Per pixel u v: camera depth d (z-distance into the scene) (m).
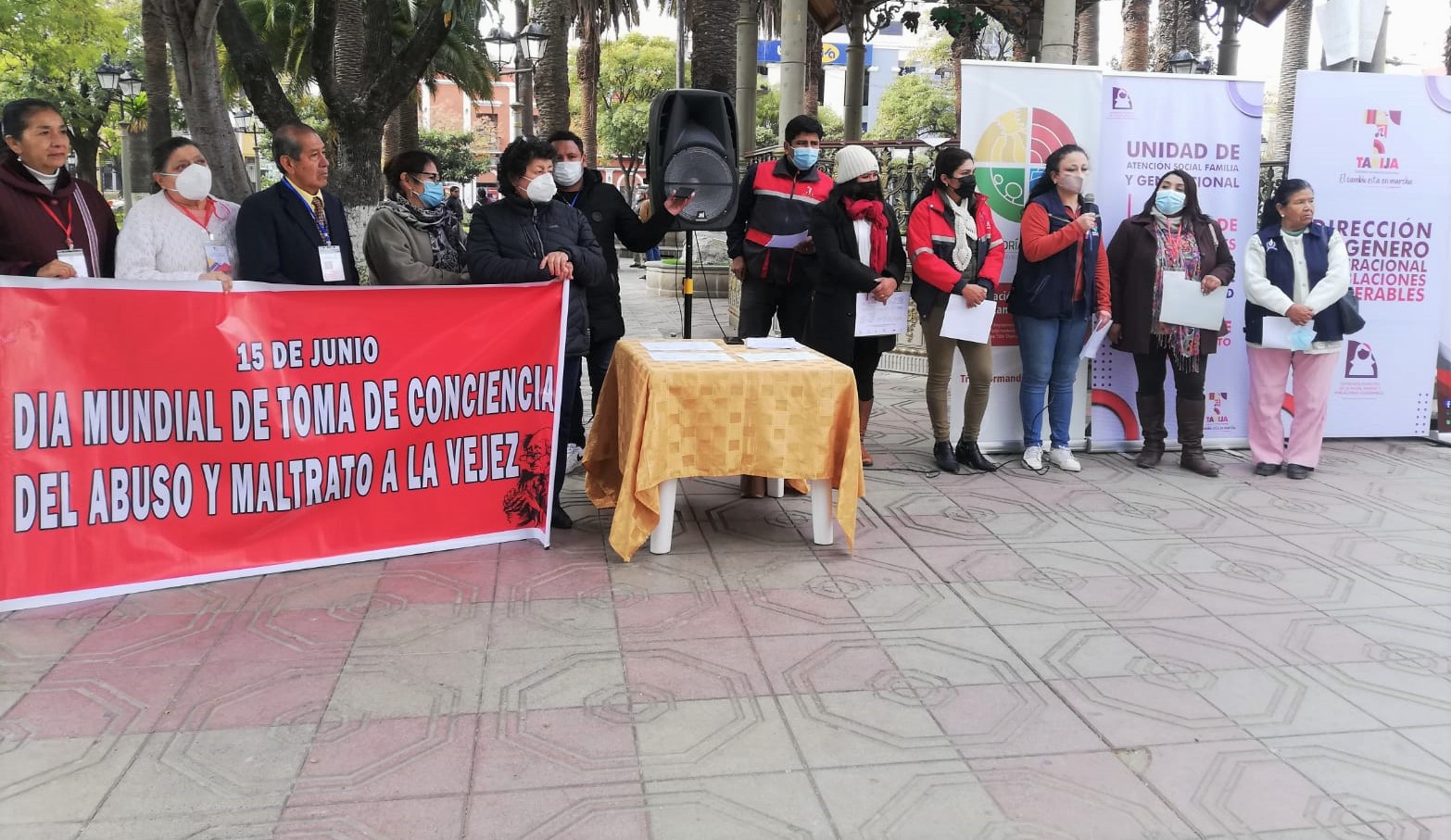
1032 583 4.09
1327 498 5.36
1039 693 3.17
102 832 2.37
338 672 3.19
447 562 4.20
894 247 5.60
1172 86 6.04
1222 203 6.20
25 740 2.76
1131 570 4.27
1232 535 4.74
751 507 5.07
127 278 3.79
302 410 3.98
